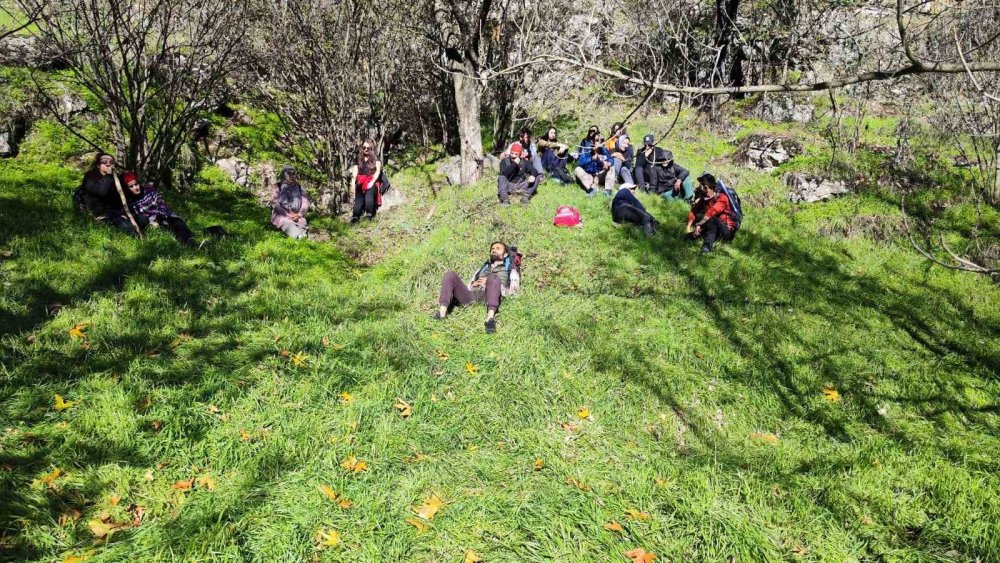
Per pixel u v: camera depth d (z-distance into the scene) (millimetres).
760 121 12883
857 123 11320
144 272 5859
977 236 8781
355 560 3158
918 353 5941
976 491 3918
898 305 7059
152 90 8766
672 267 7617
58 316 4863
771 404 5051
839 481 4078
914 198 9922
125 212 6758
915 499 3912
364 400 4492
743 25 13047
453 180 10703
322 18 9258
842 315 6691
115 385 4129
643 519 3617
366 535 3305
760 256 8328
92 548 2982
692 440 4590
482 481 3877
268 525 3273
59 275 5449
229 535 3158
